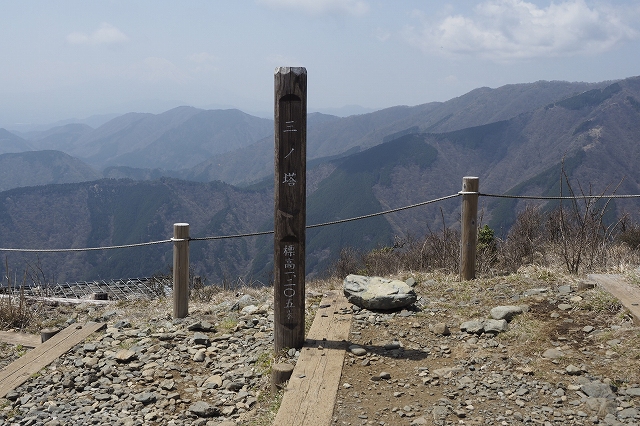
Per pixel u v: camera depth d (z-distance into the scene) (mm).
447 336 5562
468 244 7383
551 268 7500
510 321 5703
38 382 5492
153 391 5090
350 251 12938
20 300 8430
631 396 4051
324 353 5137
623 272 6453
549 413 3979
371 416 4105
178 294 7148
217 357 5707
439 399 4301
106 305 9438
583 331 5191
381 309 6344
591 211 7789
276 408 4367
